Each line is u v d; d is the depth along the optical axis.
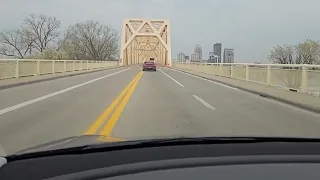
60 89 17.75
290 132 7.65
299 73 16.19
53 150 3.02
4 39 89.12
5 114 9.78
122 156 2.94
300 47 49.47
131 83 23.09
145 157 2.93
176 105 12.09
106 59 115.25
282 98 13.84
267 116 10.01
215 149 3.23
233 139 3.54
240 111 10.91
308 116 10.16
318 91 14.41
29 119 9.00
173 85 21.91
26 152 3.01
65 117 9.35
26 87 18.64
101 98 14.02
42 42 94.25
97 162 2.78
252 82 22.62
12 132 7.35
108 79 27.38
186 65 59.50
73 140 3.64
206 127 8.09
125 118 9.26
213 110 10.99
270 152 3.16
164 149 3.19
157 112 10.41
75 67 40.50
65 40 101.00
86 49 107.06
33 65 25.89
